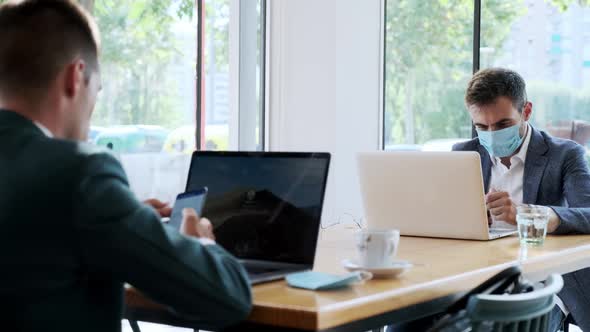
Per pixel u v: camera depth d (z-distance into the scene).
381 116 5.21
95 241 1.16
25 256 1.17
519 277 1.74
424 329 2.30
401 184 2.54
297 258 1.75
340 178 4.98
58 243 1.17
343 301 1.45
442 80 5.09
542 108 4.77
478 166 2.37
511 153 2.89
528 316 1.52
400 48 5.21
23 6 1.31
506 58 4.88
